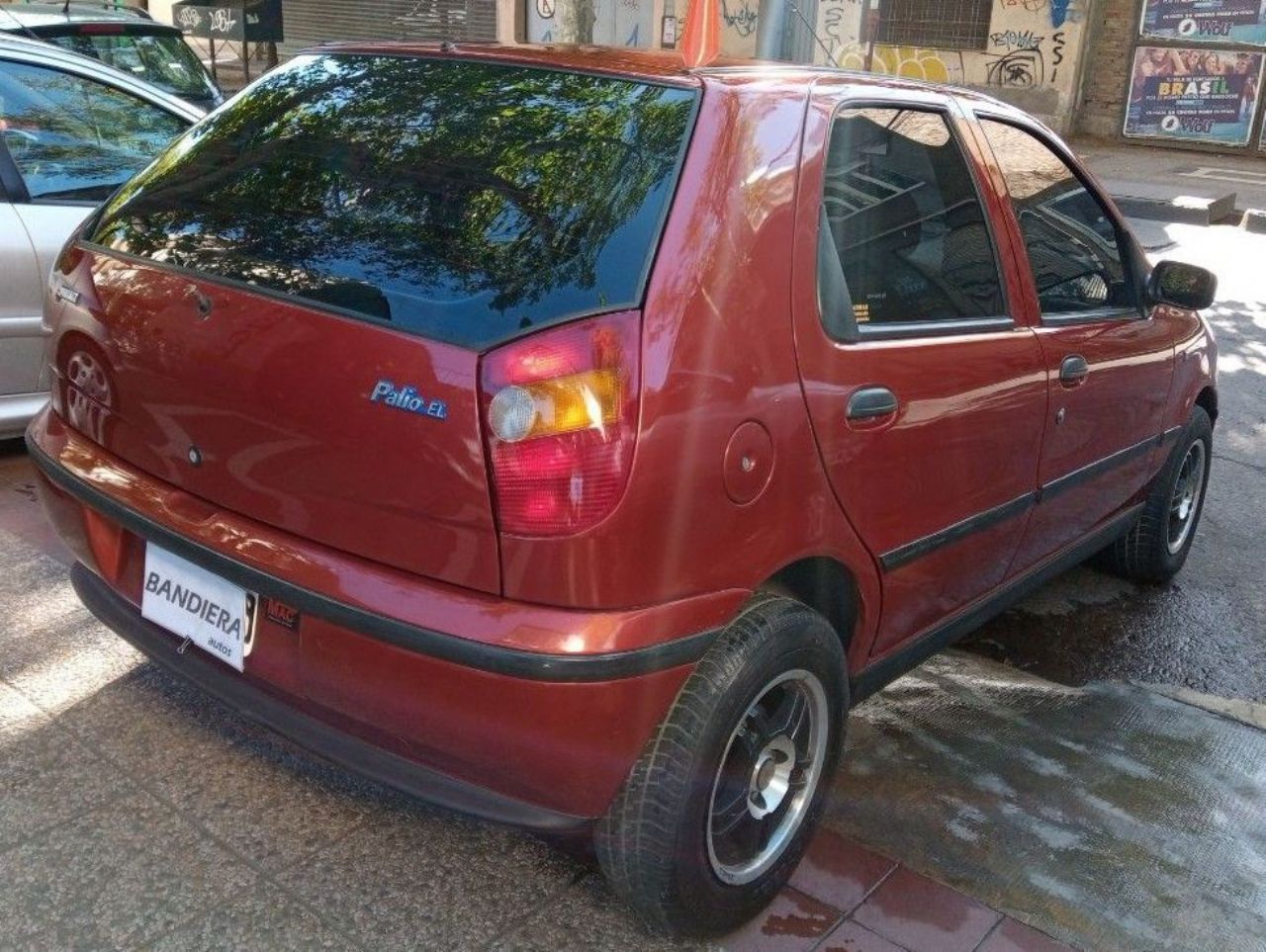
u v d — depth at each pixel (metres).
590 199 2.34
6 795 2.82
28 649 3.44
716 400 2.25
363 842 2.77
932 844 2.96
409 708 2.25
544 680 2.12
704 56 2.82
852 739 3.43
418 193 2.49
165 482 2.63
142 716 3.16
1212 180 15.05
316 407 2.27
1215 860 3.01
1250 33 16.69
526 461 2.10
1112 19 17.50
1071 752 3.47
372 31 18.27
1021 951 2.61
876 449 2.64
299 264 2.42
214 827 2.78
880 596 2.80
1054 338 3.34
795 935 2.60
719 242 2.31
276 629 2.43
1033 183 3.48
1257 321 8.84
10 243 4.46
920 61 18.23
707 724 2.31
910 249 2.88
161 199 2.82
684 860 2.37
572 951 2.51
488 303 2.21
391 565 2.27
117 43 7.94
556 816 2.30
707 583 2.29
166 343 2.50
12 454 4.93
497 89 2.70
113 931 2.45
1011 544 3.36
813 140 2.59
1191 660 4.16
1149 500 4.46
